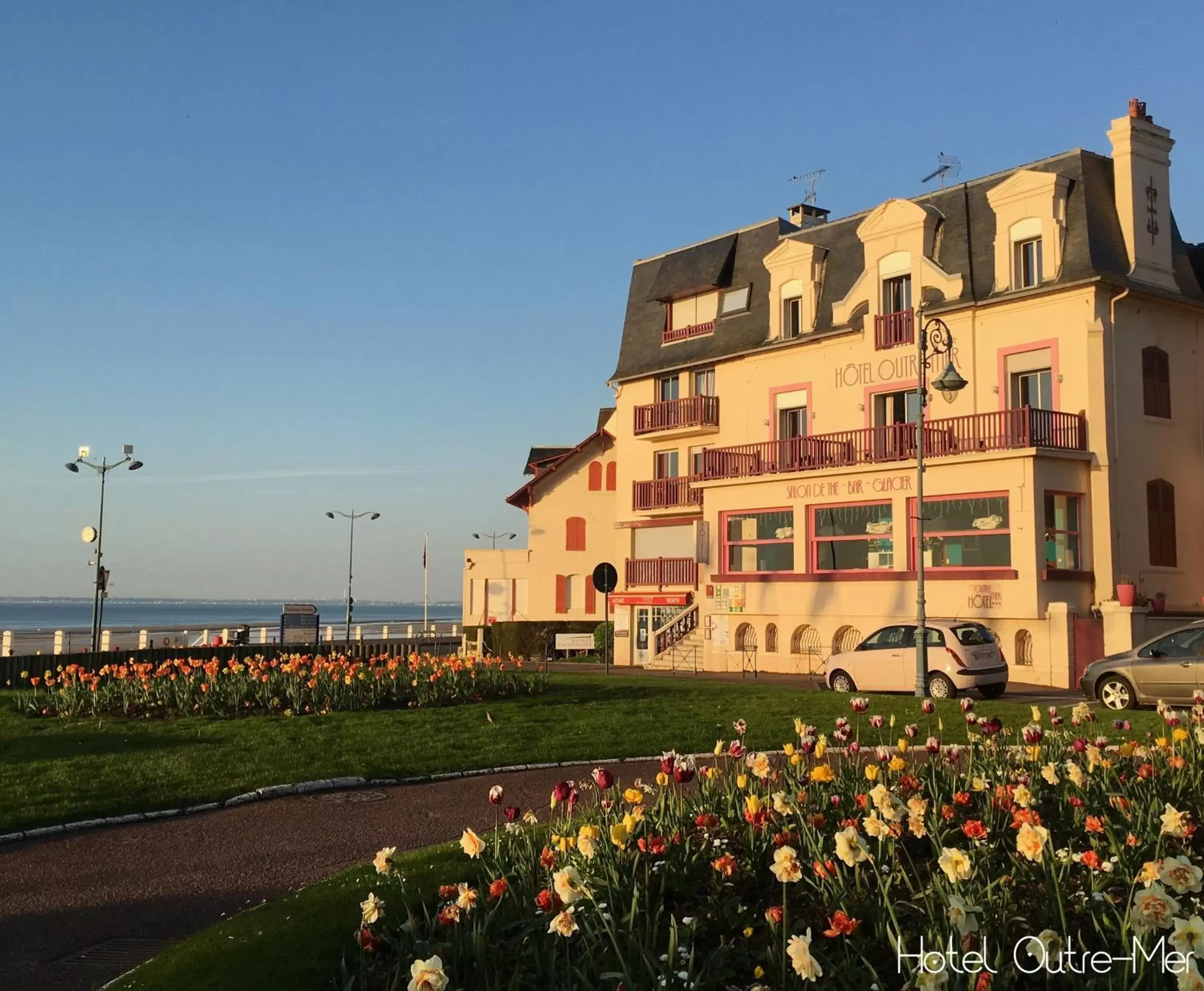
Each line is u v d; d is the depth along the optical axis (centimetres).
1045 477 2762
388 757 1466
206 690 1906
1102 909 571
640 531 4153
